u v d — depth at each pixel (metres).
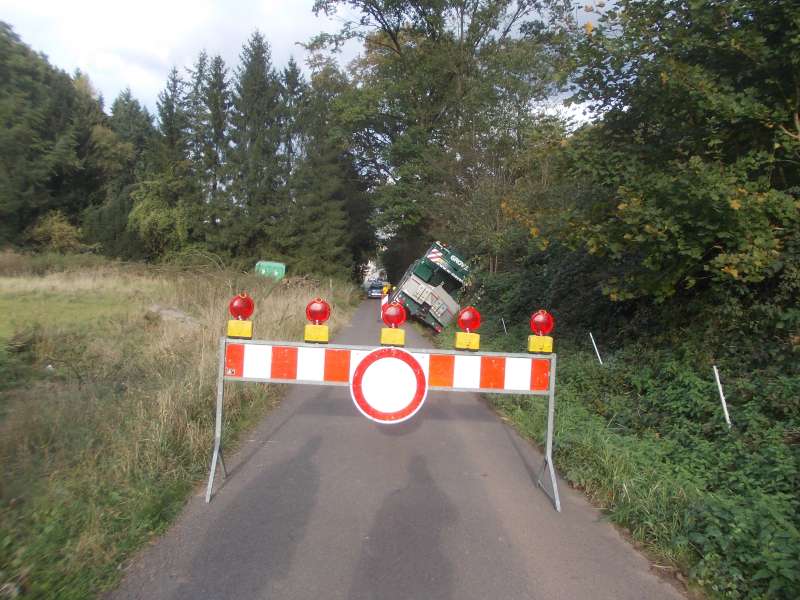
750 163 6.97
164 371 8.34
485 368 5.41
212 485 5.20
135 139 62.91
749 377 6.90
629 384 8.50
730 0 7.00
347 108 34.53
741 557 3.99
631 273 8.42
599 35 7.76
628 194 7.37
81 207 44.41
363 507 5.05
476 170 21.97
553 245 13.66
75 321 12.57
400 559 4.17
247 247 43.19
